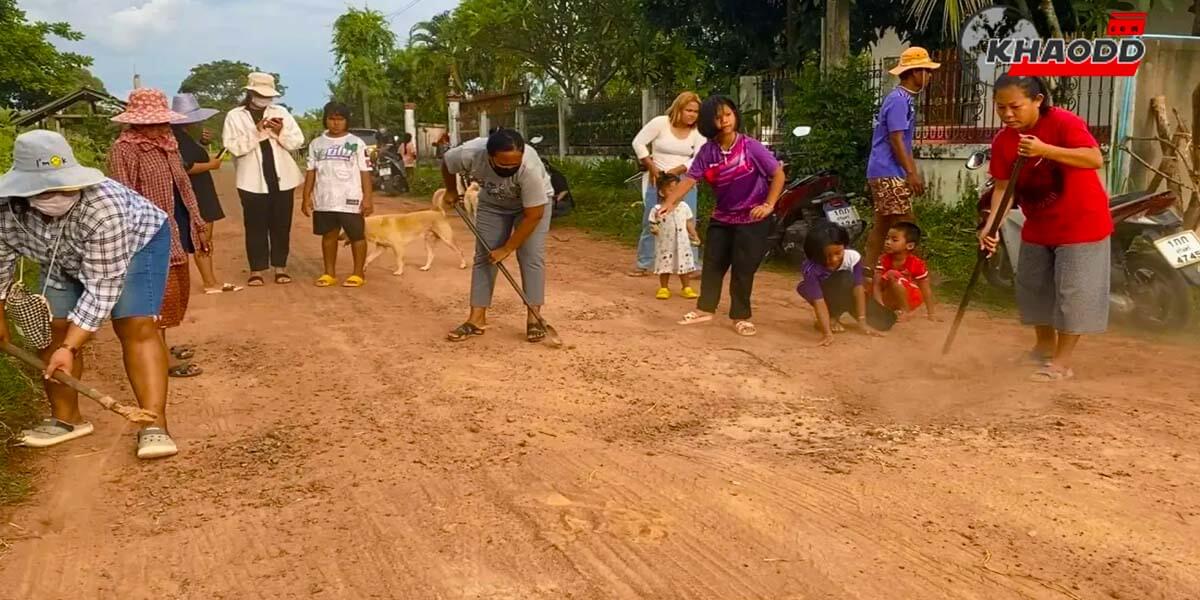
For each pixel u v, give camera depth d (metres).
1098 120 9.62
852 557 3.09
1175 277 6.15
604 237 12.30
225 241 11.66
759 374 5.38
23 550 3.27
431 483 3.79
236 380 5.41
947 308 7.26
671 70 22.91
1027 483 3.65
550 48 25.72
